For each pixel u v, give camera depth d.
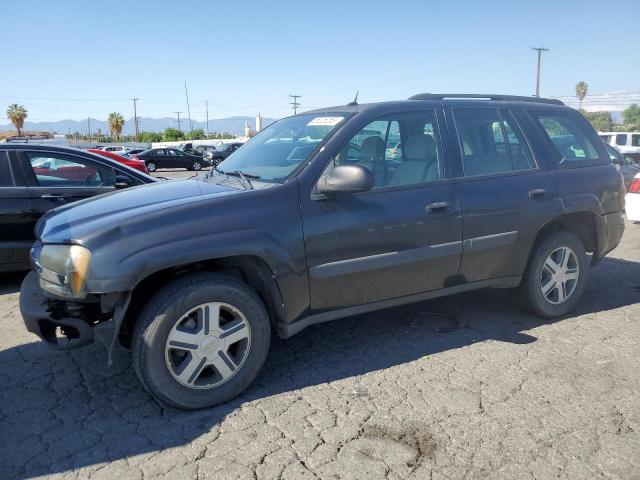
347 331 4.41
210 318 3.14
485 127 4.29
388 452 2.75
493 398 3.28
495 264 4.20
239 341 3.29
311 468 2.62
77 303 3.14
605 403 3.22
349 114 3.86
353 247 3.53
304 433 2.93
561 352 3.95
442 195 3.87
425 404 3.22
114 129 81.69
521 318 4.68
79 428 3.00
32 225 5.79
